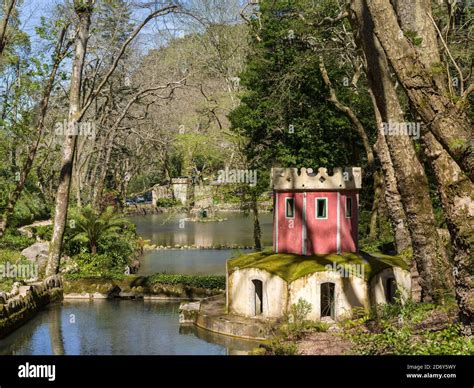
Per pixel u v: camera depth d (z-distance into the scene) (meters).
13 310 22.12
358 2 15.41
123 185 58.81
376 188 31.78
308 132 30.83
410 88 10.23
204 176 43.91
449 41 25.81
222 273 33.50
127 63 46.62
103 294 28.17
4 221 34.16
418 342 11.66
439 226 26.11
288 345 14.87
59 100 43.62
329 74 31.59
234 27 38.25
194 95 50.53
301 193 22.14
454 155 9.92
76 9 29.36
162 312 24.92
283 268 20.66
